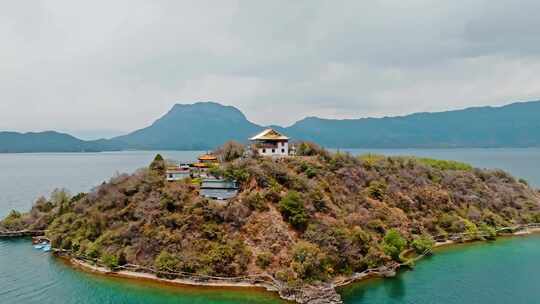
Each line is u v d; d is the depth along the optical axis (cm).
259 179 10012
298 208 9262
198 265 8475
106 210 10600
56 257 10300
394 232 9794
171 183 10694
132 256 9081
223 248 8662
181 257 8600
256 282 8188
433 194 13075
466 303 7625
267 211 9312
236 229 9069
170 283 8294
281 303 7425
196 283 8238
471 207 13375
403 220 11231
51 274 9012
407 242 10706
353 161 12975
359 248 9150
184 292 7906
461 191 14125
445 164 16812
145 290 8025
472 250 11106
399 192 12406
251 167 10344
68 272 9125
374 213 10781
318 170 11381
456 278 8925
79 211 11688
